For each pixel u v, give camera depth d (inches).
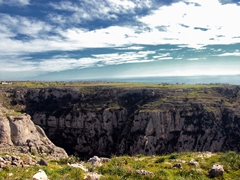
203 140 4729.3
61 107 6082.7
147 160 1387.8
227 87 6131.9
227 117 4923.7
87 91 6451.8
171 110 5044.3
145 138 4714.6
